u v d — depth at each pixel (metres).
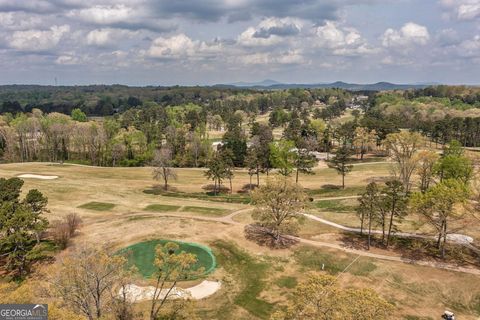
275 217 55.94
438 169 71.12
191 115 172.50
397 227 59.78
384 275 45.66
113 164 122.06
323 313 20.97
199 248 53.47
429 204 49.31
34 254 43.94
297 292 23.42
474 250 51.50
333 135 138.00
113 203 71.31
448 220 52.84
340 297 21.45
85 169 104.81
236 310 39.25
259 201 55.44
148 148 126.19
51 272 28.88
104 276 28.80
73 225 54.62
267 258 50.75
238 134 139.75
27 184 80.06
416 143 87.12
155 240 55.44
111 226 59.50
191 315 32.94
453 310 39.22
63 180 86.81
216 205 73.00
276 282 45.16
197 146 121.94
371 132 118.44
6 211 44.84
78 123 135.12
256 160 91.12
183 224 61.28
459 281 43.97
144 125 147.75
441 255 50.38
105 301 31.81
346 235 57.69
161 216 64.81
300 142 124.00
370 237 56.78
